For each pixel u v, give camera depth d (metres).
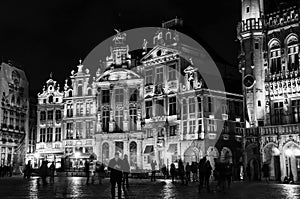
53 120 76.81
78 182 41.56
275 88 52.25
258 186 34.56
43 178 33.66
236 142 59.25
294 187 32.88
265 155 50.59
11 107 74.62
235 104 61.72
